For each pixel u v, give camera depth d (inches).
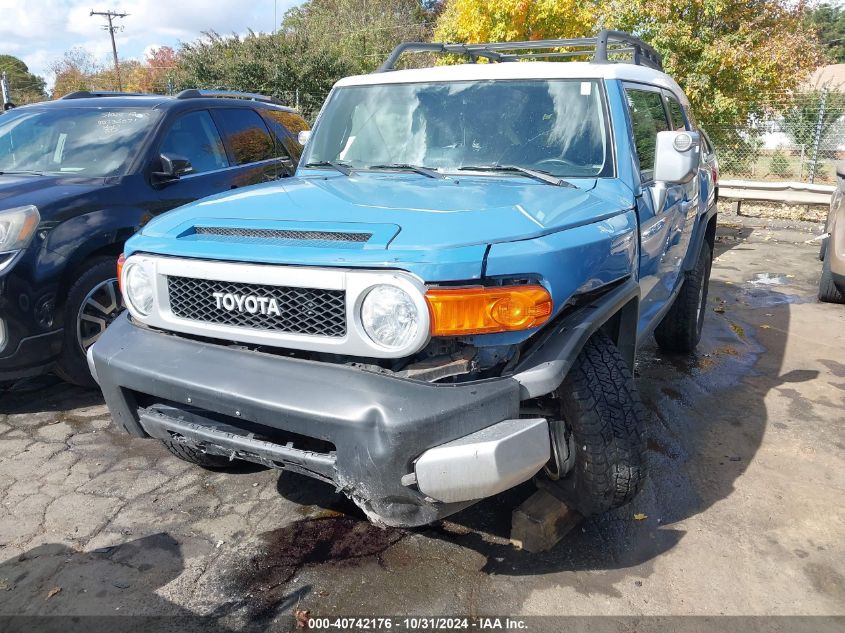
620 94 133.5
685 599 103.0
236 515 124.7
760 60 557.6
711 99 577.9
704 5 560.7
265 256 93.4
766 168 576.7
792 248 390.0
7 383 185.3
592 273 100.6
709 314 259.9
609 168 126.6
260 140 236.8
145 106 206.7
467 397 87.0
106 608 100.7
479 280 87.8
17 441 153.3
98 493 132.0
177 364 100.0
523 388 90.8
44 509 126.3
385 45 1213.7
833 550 115.1
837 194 267.7
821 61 633.0
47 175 183.8
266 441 97.3
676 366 203.8
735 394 182.4
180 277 102.7
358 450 86.4
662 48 565.9
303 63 869.8
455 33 697.6
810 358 210.7
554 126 132.3
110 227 170.6
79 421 163.5
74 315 165.3
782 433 159.2
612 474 103.7
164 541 116.8
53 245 159.2
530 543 113.5
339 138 149.8
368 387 87.8
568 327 97.6
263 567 109.9
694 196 184.9
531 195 111.0
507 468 85.4
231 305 98.3
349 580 106.7
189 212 114.5
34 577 107.5
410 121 142.6
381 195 111.7
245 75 852.6
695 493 133.0
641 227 126.1
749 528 121.2
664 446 152.6
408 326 86.5
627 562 111.6
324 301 91.1
